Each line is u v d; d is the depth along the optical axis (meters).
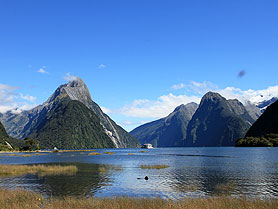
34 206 25.30
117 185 42.12
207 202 25.17
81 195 34.78
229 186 40.84
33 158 128.12
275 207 23.55
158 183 43.97
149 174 55.72
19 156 155.62
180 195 34.56
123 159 113.25
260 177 50.69
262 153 142.00
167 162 91.81
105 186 41.19
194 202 25.48
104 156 147.75
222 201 25.69
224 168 68.00
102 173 57.31
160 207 23.92
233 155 131.00
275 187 39.88
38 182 45.03
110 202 25.75
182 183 43.94
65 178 49.84
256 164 78.81
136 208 23.83
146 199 27.20
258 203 25.09
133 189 38.81
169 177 51.12
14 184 43.12
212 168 68.06
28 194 31.34
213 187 40.09
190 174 55.56
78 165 80.50
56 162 95.75
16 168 62.47
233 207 23.62
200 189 38.62
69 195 34.81
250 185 41.72
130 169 66.25
